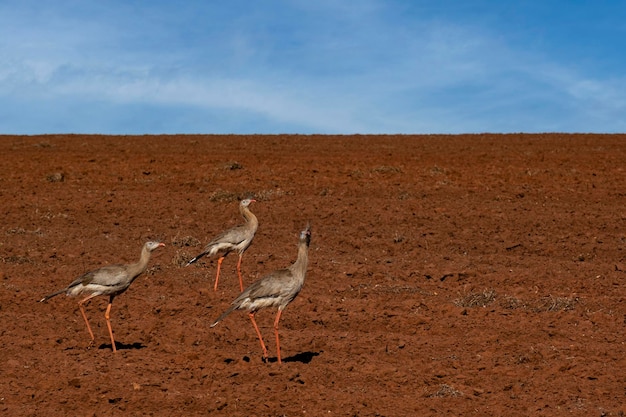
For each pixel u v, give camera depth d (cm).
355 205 4509
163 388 1831
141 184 5281
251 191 4812
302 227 3966
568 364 2005
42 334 2264
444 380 1914
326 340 2220
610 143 7681
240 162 6191
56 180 5375
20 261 3200
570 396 1805
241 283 2828
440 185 5162
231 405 1747
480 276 2970
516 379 1922
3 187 5112
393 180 5375
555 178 5434
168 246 3559
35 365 1984
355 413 1705
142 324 2358
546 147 7356
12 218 4147
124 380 1881
